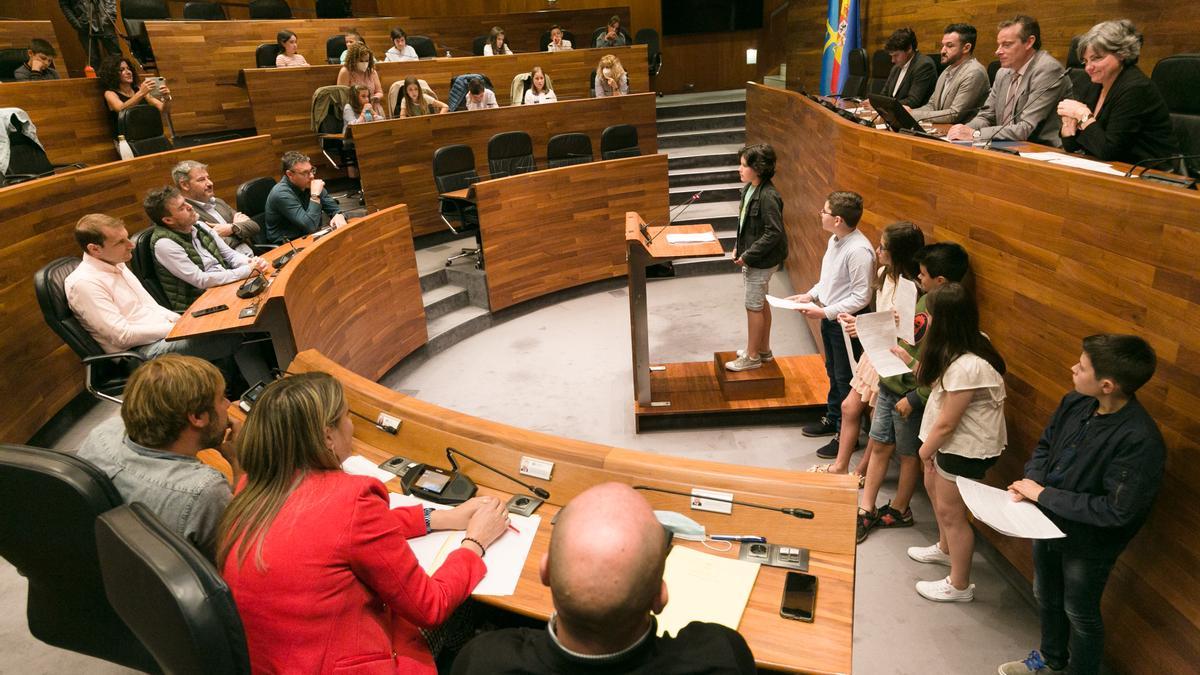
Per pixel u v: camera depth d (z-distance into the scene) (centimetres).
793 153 668
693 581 189
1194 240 196
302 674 155
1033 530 210
